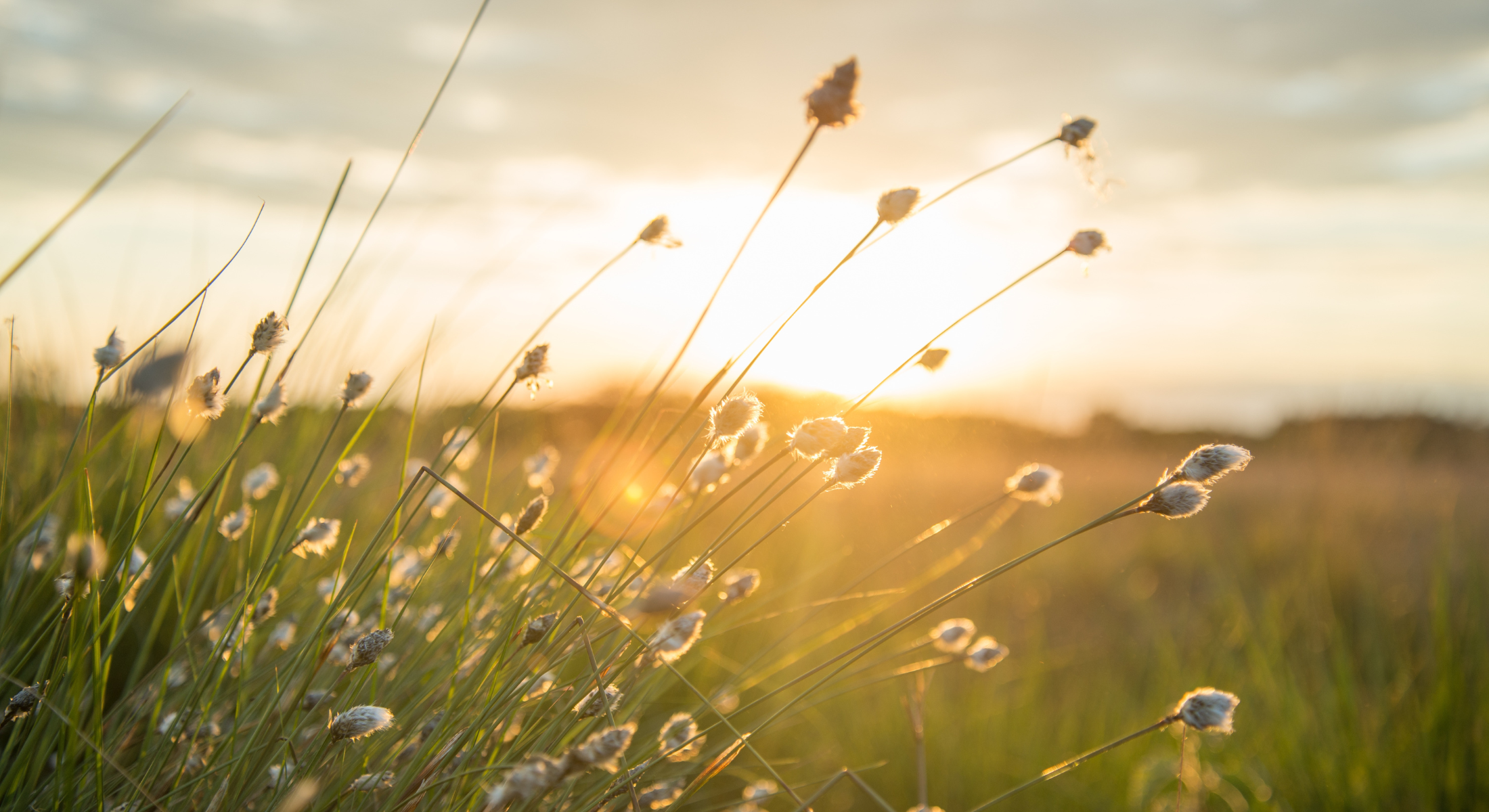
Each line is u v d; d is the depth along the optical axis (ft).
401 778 4.14
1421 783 8.18
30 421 7.57
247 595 4.55
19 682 3.91
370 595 6.17
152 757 4.50
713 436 4.41
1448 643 9.11
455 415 10.28
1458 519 20.17
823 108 4.08
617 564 6.15
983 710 10.86
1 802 3.93
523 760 4.53
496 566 5.34
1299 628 13.16
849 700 10.93
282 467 7.79
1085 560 20.58
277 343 3.92
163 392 2.07
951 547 16.65
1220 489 27.61
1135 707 11.97
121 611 5.23
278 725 4.34
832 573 13.84
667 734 4.94
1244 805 8.46
